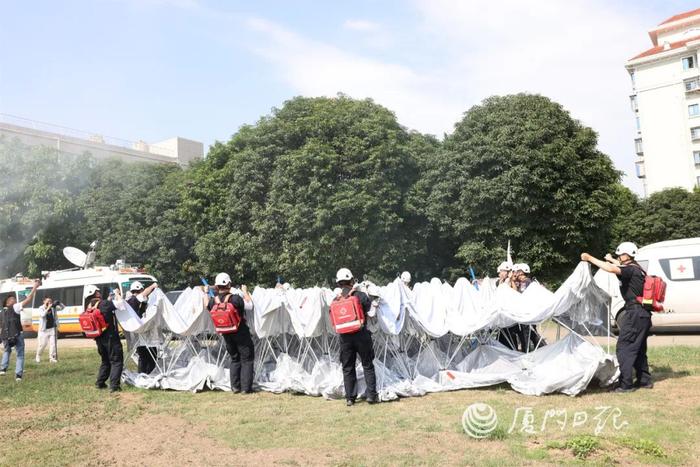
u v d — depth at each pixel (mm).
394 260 24984
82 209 33719
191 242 33219
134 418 7945
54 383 11008
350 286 8336
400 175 25609
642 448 5473
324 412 7742
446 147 25859
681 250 15656
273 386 9531
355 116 25938
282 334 10359
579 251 24453
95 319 9891
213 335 10859
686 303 15305
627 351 7941
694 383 8312
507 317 8680
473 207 23891
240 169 27109
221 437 6738
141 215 34156
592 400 7543
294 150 25688
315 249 24109
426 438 6242
